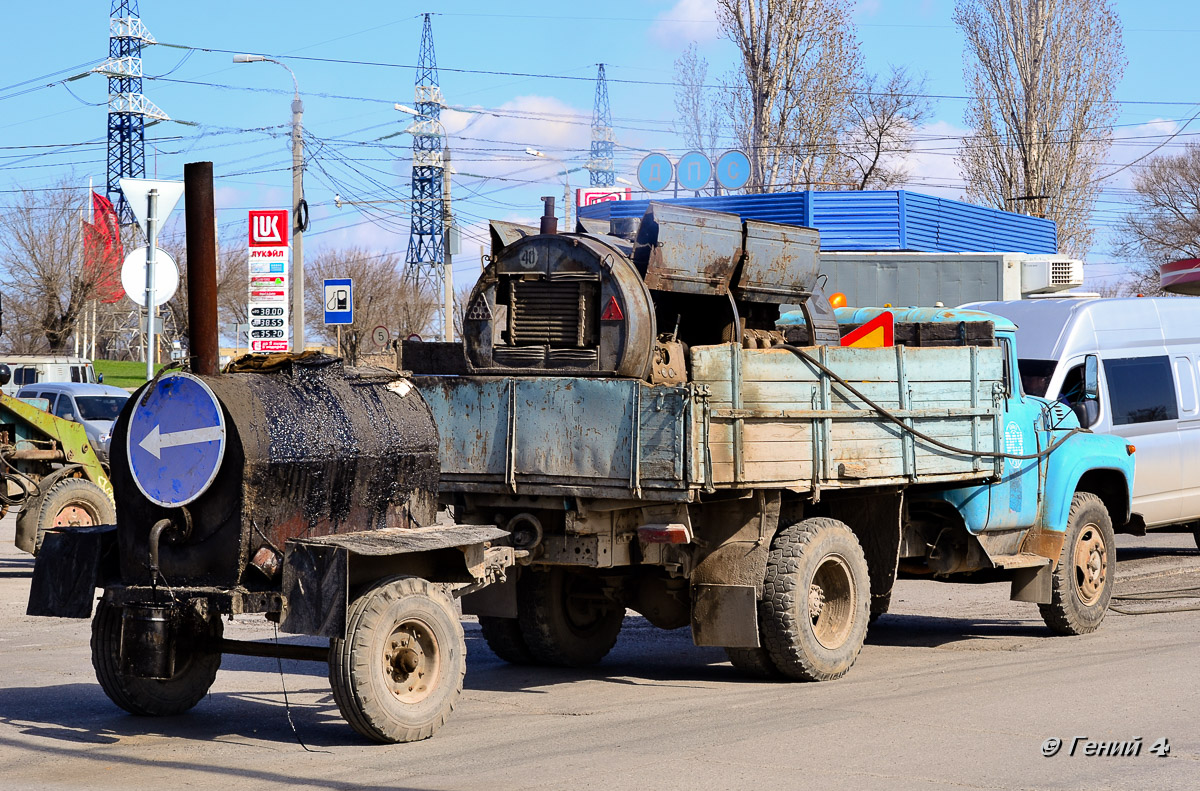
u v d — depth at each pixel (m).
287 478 8.84
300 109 33.31
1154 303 19.86
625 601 12.40
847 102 48.16
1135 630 14.32
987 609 16.78
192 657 9.99
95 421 36.09
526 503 10.88
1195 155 81.50
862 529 12.60
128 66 83.69
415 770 8.12
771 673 11.58
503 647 12.63
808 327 13.77
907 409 11.92
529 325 11.50
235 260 79.62
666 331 12.24
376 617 8.74
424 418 10.01
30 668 12.13
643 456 10.11
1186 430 19.53
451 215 40.88
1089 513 14.41
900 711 9.80
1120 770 7.96
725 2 47.62
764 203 36.25
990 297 32.75
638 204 32.81
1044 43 52.69
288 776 7.99
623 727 9.45
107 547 9.52
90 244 66.31
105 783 7.86
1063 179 52.78
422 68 77.94
